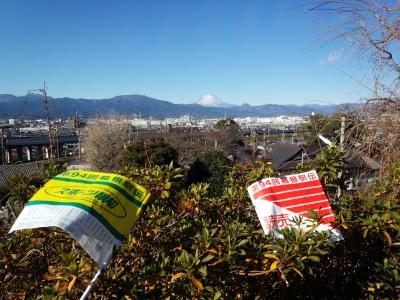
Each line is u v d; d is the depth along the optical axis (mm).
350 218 3119
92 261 2375
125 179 2357
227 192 3729
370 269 3406
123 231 2143
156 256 2832
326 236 2525
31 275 2861
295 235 2430
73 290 2076
